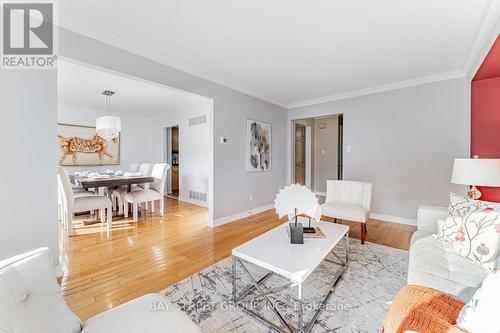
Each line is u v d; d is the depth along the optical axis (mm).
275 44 2363
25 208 1795
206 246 2664
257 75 3207
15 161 1750
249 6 1773
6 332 668
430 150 3260
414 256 1554
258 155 4211
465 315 860
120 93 4000
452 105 3074
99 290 1793
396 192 3555
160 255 2418
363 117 3852
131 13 1867
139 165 5176
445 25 1998
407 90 3420
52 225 1923
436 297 1058
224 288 1821
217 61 2771
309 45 2381
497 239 1389
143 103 4746
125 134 5812
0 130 1686
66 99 4402
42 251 994
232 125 3682
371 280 1910
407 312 968
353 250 2506
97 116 5312
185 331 894
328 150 6020
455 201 1811
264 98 4285
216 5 1764
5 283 747
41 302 840
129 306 1037
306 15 1882
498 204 1679
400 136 3498
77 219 3812
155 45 2393
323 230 2041
